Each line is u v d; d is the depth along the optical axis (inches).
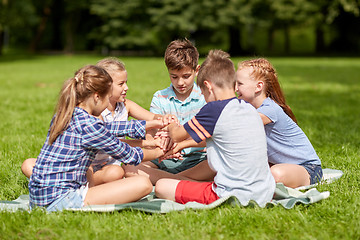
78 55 1296.8
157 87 393.7
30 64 862.5
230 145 105.5
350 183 126.8
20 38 1692.9
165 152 122.3
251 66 124.9
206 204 108.9
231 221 98.1
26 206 110.7
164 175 126.6
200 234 93.0
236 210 103.0
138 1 1112.8
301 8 1071.0
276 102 129.2
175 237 91.2
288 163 128.6
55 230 94.3
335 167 146.7
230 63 110.0
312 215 101.9
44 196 104.6
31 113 271.7
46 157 105.3
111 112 131.5
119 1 1155.9
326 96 370.6
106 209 104.0
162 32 1149.7
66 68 735.1
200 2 1080.8
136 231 94.3
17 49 1711.4
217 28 1128.8
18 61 970.7
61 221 98.3
